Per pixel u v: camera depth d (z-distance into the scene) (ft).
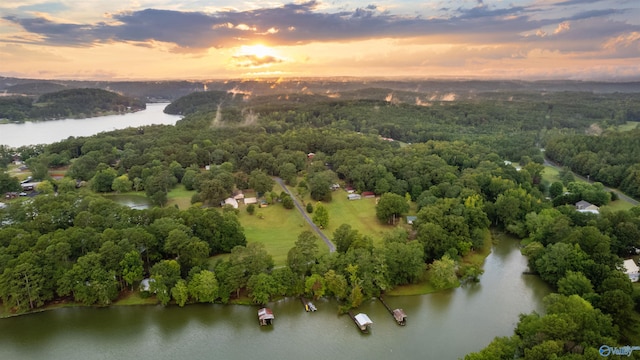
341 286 372.17
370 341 332.39
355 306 372.79
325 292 384.88
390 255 402.31
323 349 323.57
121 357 317.83
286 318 361.10
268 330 346.54
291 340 334.24
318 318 360.89
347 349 323.37
